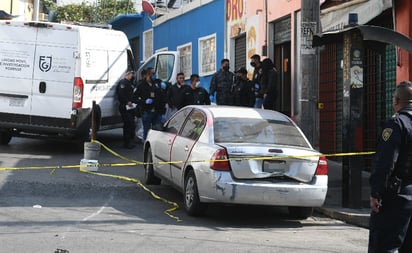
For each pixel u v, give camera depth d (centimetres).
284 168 1441
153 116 2578
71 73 2384
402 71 1930
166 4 4753
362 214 1544
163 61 3127
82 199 1686
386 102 2114
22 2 4694
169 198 1739
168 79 3062
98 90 2512
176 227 1390
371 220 915
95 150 2077
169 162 1695
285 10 2723
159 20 4497
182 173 1577
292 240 1315
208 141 1499
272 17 2864
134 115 2669
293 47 2653
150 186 1892
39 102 2403
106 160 2356
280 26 2844
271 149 1438
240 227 1434
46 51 2403
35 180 1856
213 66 3594
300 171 1447
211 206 1677
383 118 2134
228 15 3391
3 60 2427
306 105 1822
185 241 1250
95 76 2486
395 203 888
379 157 886
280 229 1441
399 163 890
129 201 1689
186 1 4834
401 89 930
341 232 1434
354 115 1633
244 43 3247
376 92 2172
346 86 1639
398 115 905
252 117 1609
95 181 1898
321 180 1461
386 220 891
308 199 1440
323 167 1475
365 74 2209
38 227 1334
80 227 1349
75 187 1806
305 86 1822
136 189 1836
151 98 2564
